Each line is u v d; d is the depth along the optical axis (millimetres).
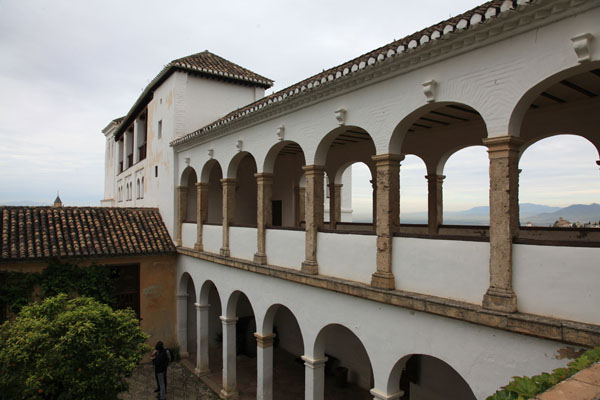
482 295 5734
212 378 13422
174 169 15773
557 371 3412
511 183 5492
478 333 5656
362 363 12391
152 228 16094
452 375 9664
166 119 16719
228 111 17219
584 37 4715
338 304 7988
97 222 15430
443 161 10523
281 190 16781
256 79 17562
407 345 6602
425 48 6258
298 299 9078
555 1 4844
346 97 7988
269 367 10352
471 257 5879
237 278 11453
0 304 12484
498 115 5594
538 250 5180
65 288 13164
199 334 13703
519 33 5363
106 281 13930
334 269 8242
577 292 4836
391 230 7031
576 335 4621
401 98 6895
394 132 7043
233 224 12102
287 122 9648
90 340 7367
